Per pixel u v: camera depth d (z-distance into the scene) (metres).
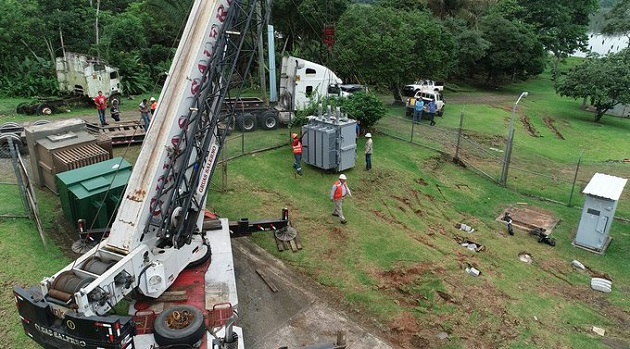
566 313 12.48
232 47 10.59
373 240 14.91
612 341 11.53
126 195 9.05
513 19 53.94
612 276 14.57
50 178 15.20
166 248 9.45
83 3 39.97
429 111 29.84
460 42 45.75
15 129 19.03
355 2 43.62
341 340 9.64
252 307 11.52
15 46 32.44
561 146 30.67
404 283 13.01
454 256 14.69
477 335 11.29
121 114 26.78
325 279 12.87
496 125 32.56
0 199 14.65
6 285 11.00
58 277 8.05
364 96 24.34
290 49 40.47
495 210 18.75
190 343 8.20
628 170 25.61
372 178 19.39
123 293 8.35
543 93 51.34
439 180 20.69
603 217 15.55
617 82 38.00
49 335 7.68
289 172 18.88
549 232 16.98
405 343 10.84
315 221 15.62
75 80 27.48
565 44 62.03
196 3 9.85
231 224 13.41
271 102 24.42
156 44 40.53
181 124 9.52
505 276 13.94
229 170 18.52
